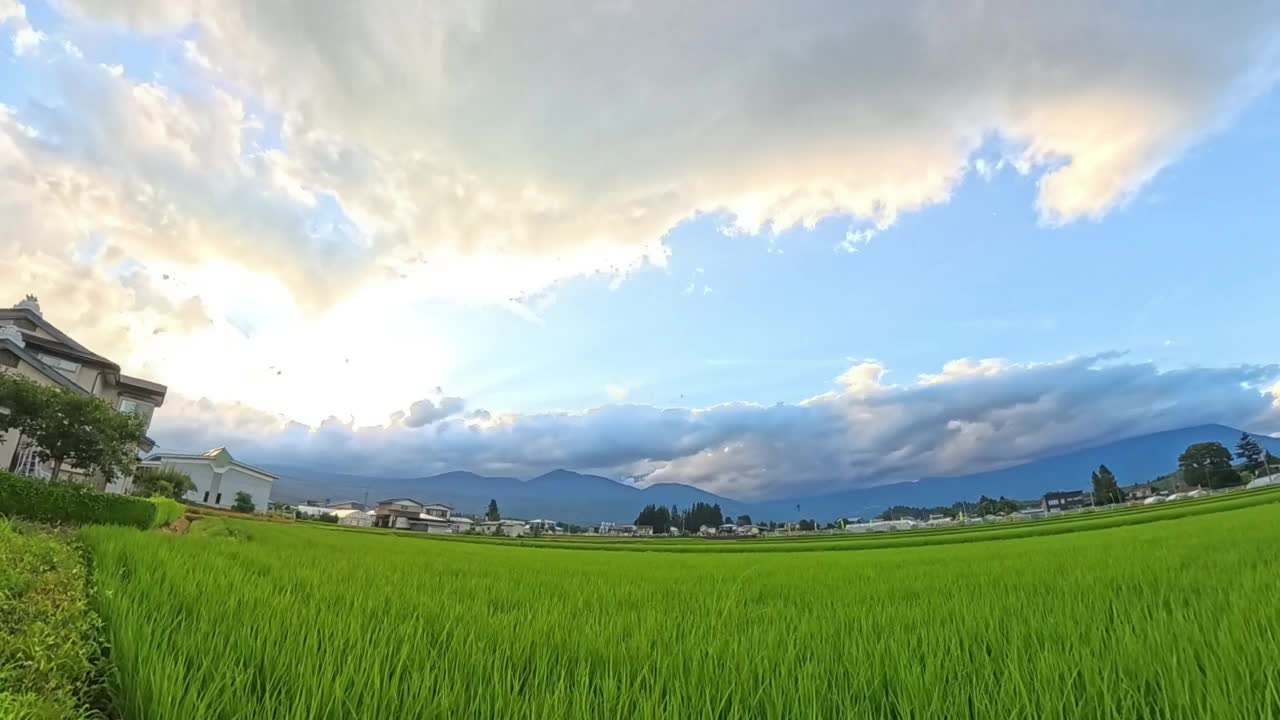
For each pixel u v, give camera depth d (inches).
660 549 1530.5
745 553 1185.4
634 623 255.1
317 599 271.1
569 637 222.1
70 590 247.3
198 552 458.6
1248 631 196.7
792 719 146.6
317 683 149.6
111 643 179.0
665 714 143.5
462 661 181.5
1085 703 148.1
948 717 143.6
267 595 266.5
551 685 172.9
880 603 320.2
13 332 1205.1
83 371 1451.8
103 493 762.8
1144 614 241.0
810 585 431.5
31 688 142.3
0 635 165.5
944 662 184.7
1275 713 136.9
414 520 4286.4
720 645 202.2
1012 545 941.2
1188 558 472.1
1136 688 157.5
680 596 362.3
